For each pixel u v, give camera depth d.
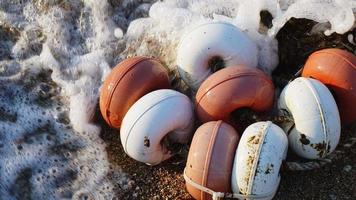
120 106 1.76
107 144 1.88
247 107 1.71
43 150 1.88
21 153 1.87
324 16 1.83
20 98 1.96
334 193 1.70
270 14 1.88
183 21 1.95
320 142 1.66
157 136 1.70
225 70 1.71
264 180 1.62
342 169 1.73
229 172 1.64
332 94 1.71
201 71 1.79
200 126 1.69
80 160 1.85
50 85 1.98
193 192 1.67
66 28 2.04
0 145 1.89
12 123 1.92
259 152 1.62
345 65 1.70
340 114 1.73
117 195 1.79
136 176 1.81
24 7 2.09
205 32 1.78
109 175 1.82
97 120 1.91
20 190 1.82
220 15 1.92
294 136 1.69
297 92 1.68
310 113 1.65
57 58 2.01
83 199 1.79
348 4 1.83
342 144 1.75
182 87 1.87
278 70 1.88
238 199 1.65
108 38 2.02
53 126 1.91
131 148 1.72
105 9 2.05
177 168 1.80
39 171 1.84
